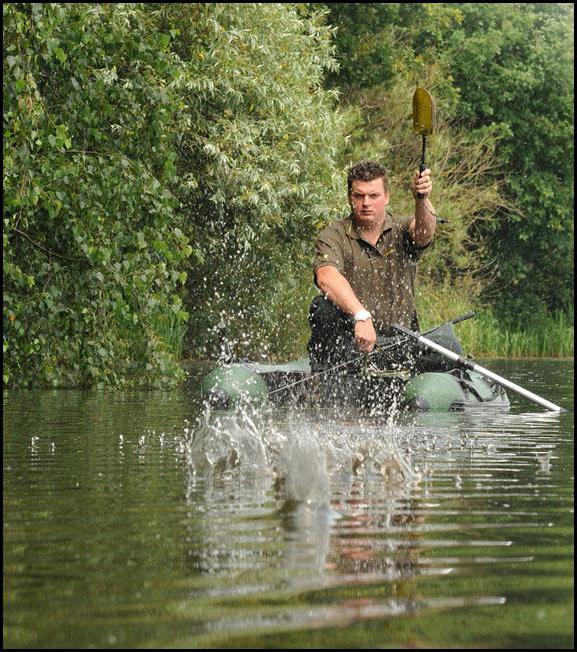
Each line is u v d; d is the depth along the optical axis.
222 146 34.25
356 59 55.47
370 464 10.73
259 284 40.56
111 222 22.05
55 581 6.00
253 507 8.25
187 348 42.31
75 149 22.03
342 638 5.07
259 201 35.19
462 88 67.12
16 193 19.20
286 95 35.59
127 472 10.21
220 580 6.03
